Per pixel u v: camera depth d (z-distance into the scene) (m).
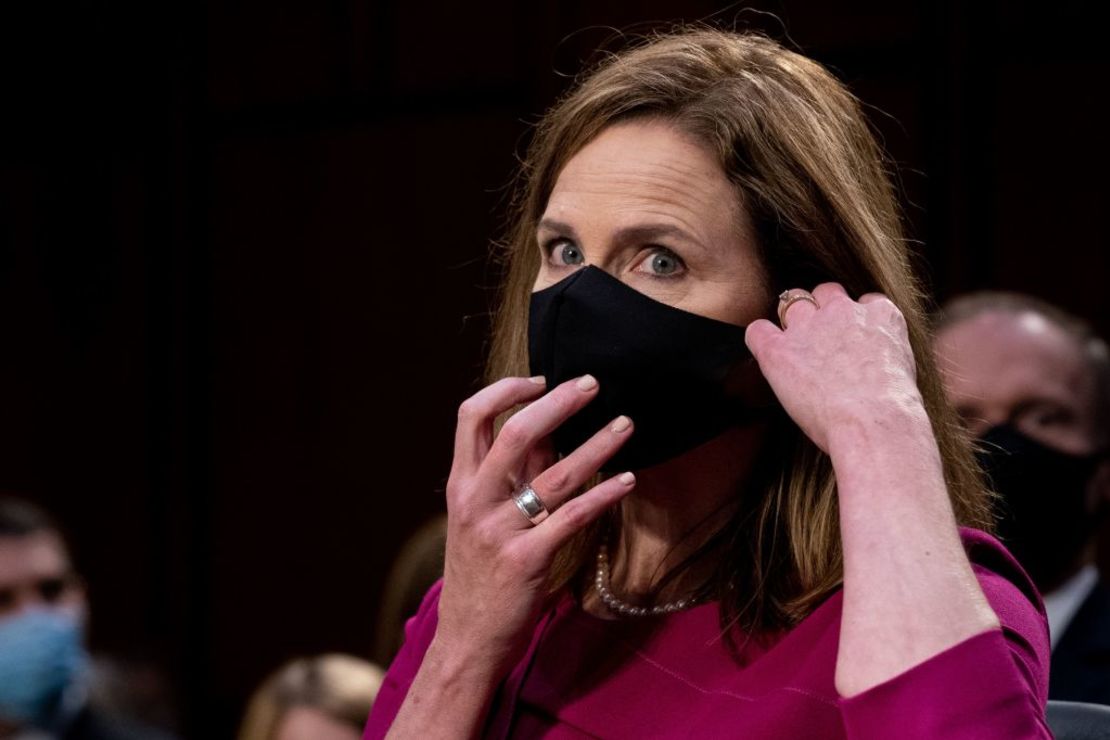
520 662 4.91
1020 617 4.34
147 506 17.53
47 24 18.09
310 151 16.70
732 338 4.60
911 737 3.77
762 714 4.32
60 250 18.09
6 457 18.08
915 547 3.97
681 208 4.58
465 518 4.66
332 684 9.89
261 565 16.84
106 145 17.83
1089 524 7.71
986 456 7.54
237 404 17.03
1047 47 12.90
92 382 17.91
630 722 4.59
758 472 4.88
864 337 4.39
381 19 16.34
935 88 13.18
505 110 15.55
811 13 13.54
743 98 4.72
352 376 16.41
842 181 4.76
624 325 4.55
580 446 4.67
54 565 13.16
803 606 4.59
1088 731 5.11
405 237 16.14
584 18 14.80
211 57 17.27
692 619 4.75
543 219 4.82
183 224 17.30
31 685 12.81
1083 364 7.71
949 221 13.09
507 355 5.39
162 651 17.25
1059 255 12.77
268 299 16.91
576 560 5.12
